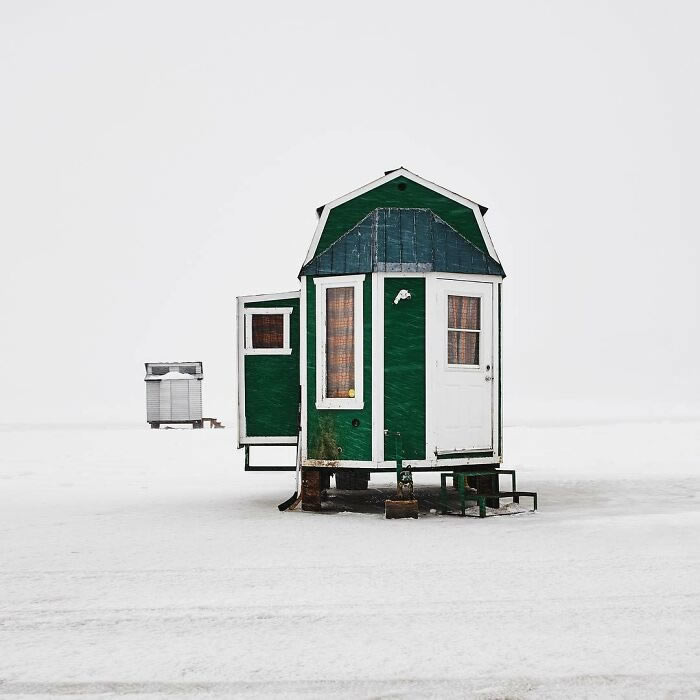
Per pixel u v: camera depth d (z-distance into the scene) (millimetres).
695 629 5480
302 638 5383
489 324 11531
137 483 15391
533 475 15930
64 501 12617
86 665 4941
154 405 35375
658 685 4539
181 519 10547
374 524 9984
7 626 5734
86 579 7074
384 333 11062
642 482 14594
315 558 7828
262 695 4457
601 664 4848
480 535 9039
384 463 10938
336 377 11352
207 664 4930
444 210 11695
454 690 4500
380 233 11336
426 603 6160
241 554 8070
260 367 12305
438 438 11000
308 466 11305
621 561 7559
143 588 6738
